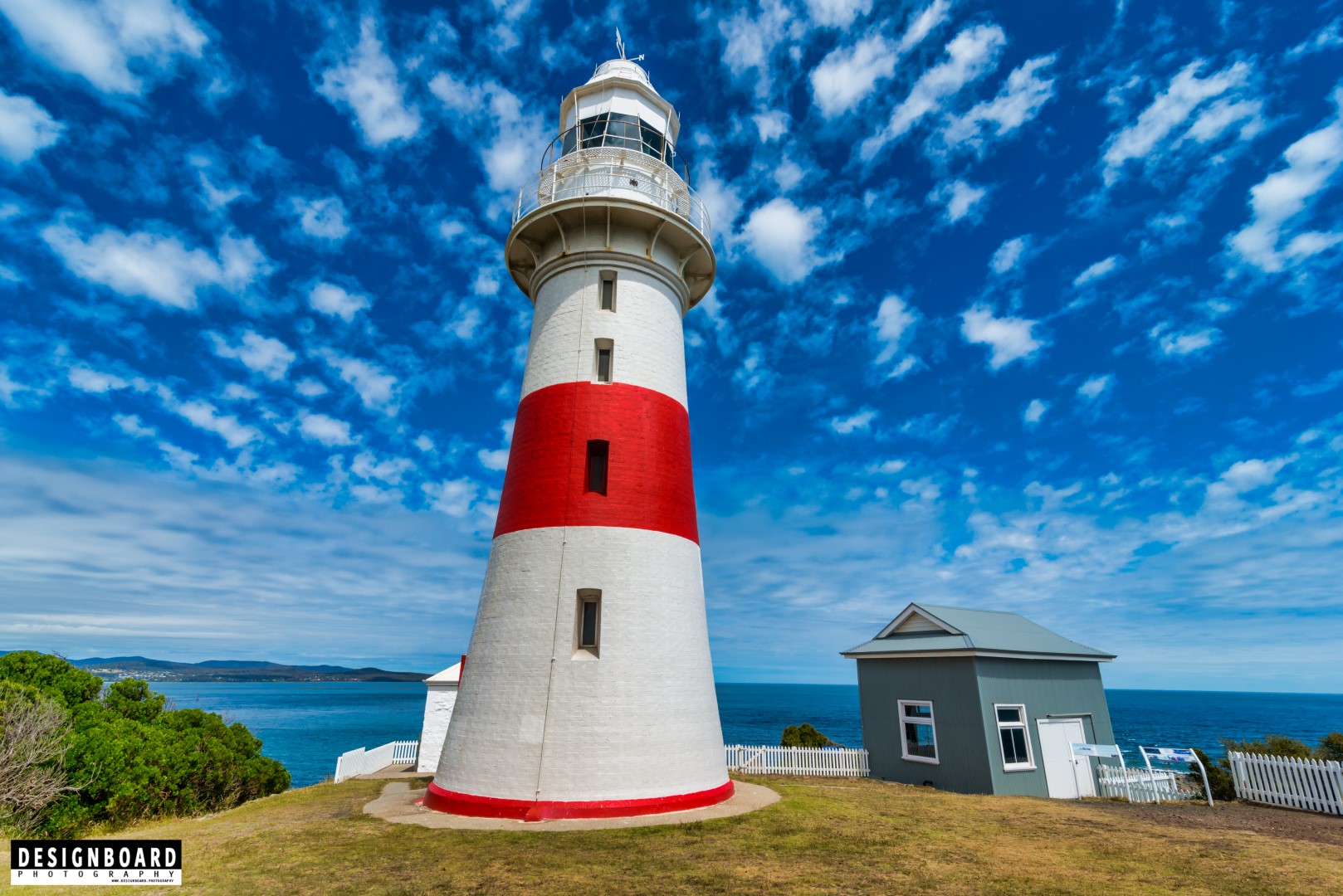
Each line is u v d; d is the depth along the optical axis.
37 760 15.89
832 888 9.54
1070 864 10.90
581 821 13.55
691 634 16.44
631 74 22.27
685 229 19.56
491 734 14.88
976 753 20.17
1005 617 25.23
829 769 23.77
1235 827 14.19
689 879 9.92
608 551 15.97
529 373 18.89
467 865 10.59
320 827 13.38
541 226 19.56
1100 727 23.16
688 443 19.05
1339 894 9.48
